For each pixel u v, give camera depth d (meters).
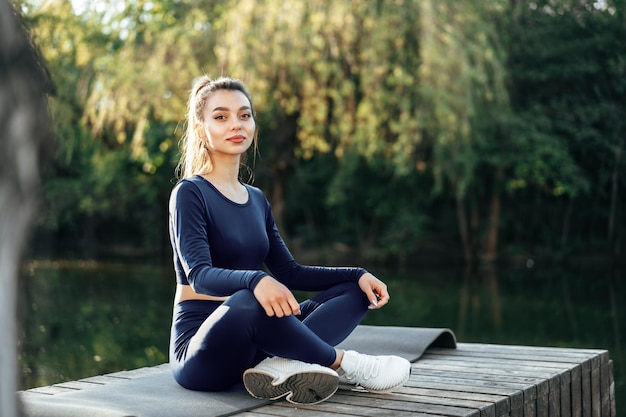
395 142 12.81
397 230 15.76
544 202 16.56
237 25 10.72
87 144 13.01
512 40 15.27
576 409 2.90
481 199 16.50
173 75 11.25
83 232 19.41
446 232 16.88
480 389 2.45
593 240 16.52
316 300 2.42
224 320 2.12
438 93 11.47
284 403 2.24
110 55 11.80
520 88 15.71
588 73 15.43
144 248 18.64
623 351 5.21
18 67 0.59
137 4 12.74
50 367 4.89
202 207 2.27
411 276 12.34
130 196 17.39
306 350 2.14
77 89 11.76
